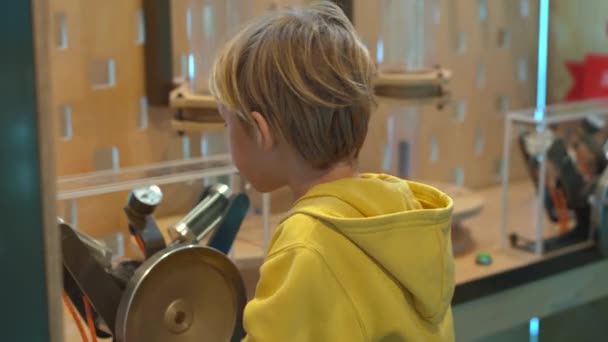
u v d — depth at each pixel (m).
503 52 1.65
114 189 0.82
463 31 1.57
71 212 0.81
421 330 0.72
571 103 1.49
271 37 0.69
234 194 0.86
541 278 1.26
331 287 0.66
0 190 0.50
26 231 0.51
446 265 0.73
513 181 1.57
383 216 0.68
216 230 0.85
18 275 0.51
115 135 1.23
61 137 1.17
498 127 1.68
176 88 1.21
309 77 0.67
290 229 0.68
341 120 0.70
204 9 1.22
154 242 0.79
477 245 1.33
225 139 1.31
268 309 0.65
